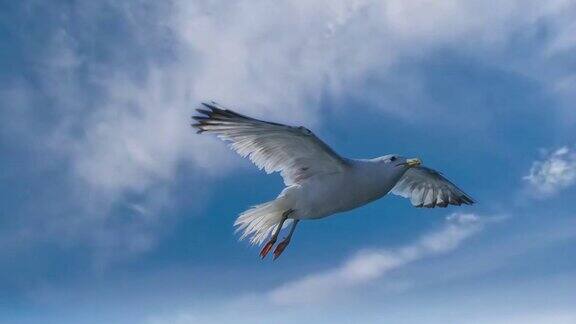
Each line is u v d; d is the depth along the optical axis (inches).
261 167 446.9
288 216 451.2
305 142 430.6
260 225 458.6
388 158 450.0
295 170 446.3
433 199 560.1
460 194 553.0
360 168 439.2
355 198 442.9
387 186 446.3
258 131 431.2
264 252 448.1
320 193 436.8
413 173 544.7
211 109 420.8
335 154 432.1
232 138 436.8
